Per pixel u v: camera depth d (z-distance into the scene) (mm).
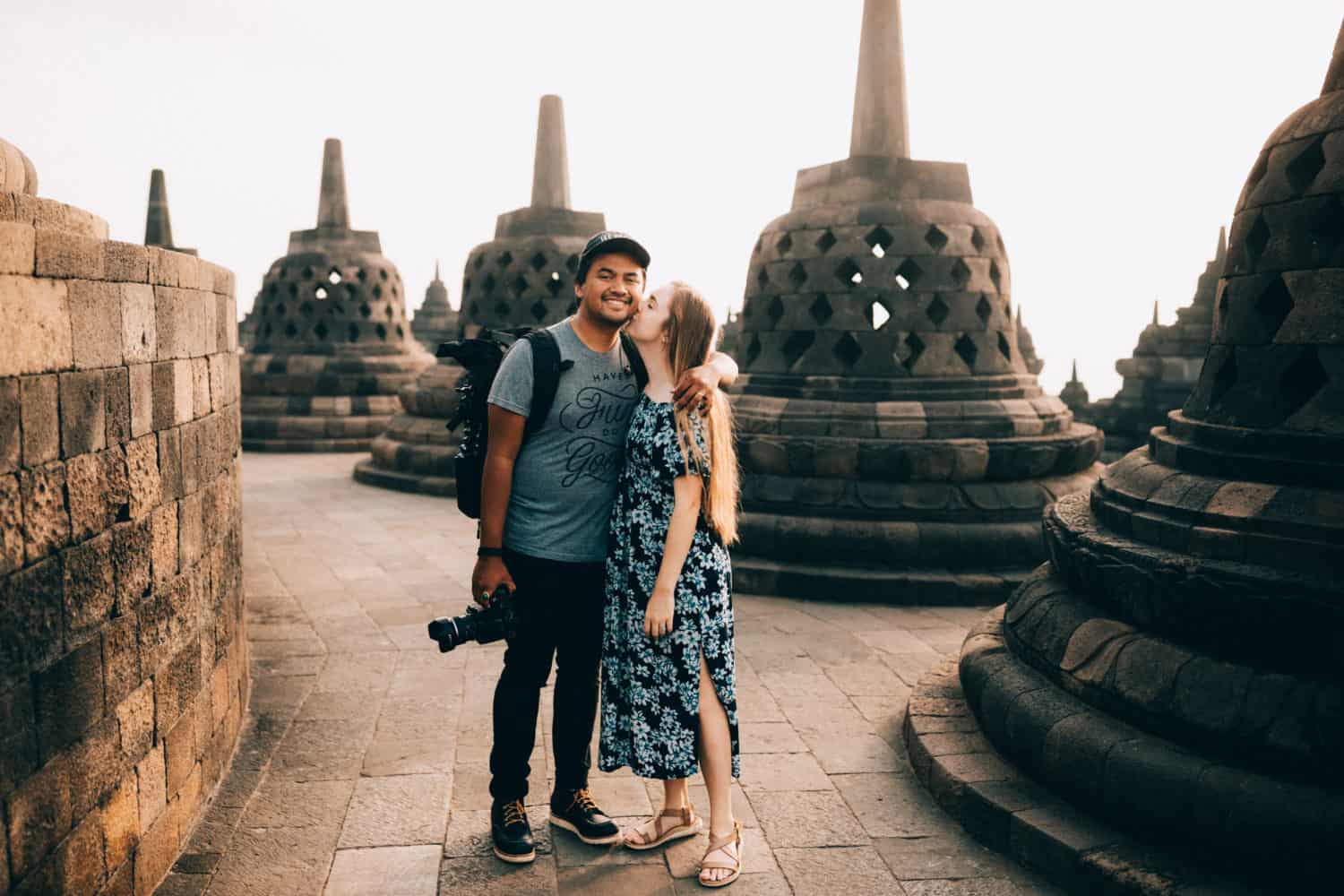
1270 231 3115
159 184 15914
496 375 2781
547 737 3865
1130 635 3070
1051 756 3020
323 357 13836
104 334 2365
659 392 2795
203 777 3176
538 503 2840
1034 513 6156
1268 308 3141
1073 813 2939
